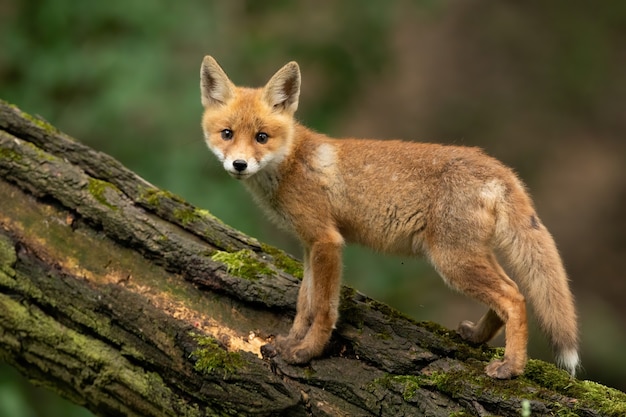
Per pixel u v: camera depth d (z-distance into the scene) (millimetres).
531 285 9211
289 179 10125
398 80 26344
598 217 24812
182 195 14992
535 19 27438
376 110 25656
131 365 9008
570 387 8547
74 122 15398
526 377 8750
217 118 10773
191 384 8836
